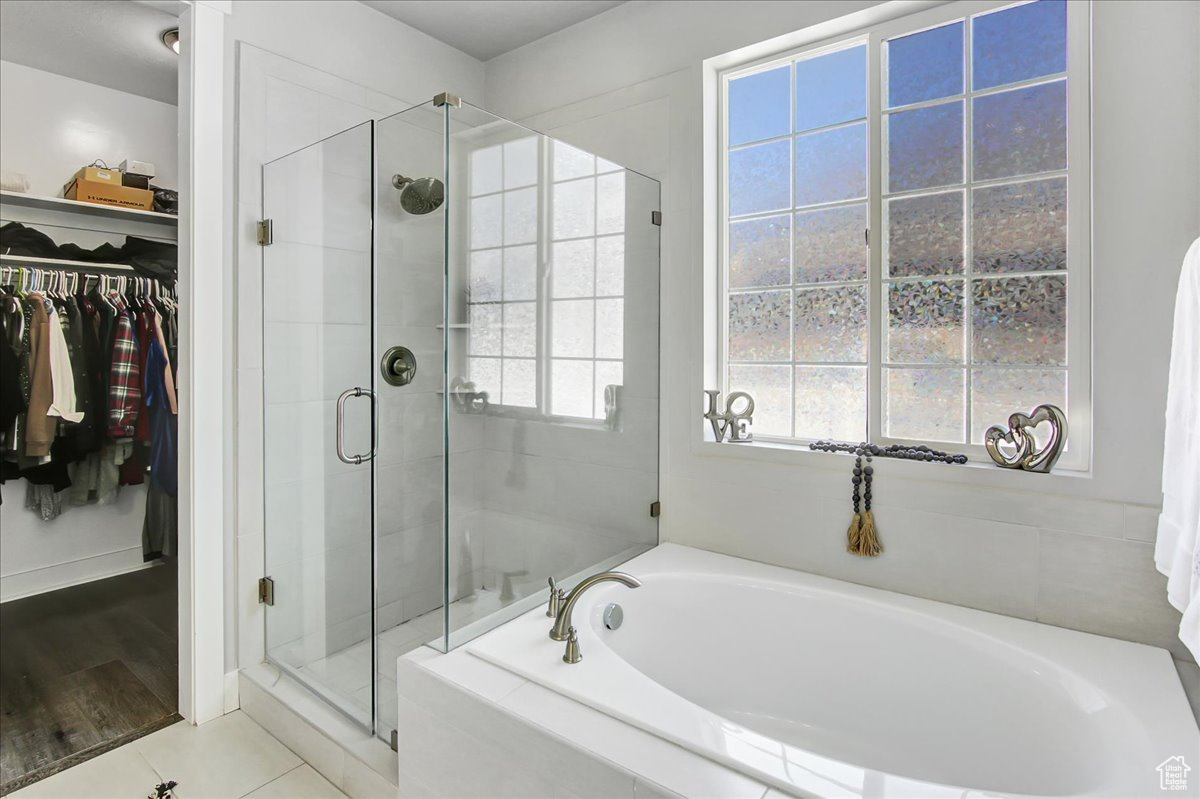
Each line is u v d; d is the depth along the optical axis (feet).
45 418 9.85
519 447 6.25
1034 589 5.82
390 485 5.86
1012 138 6.20
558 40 8.97
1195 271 4.21
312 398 6.63
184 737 6.70
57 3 8.36
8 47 9.65
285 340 6.91
